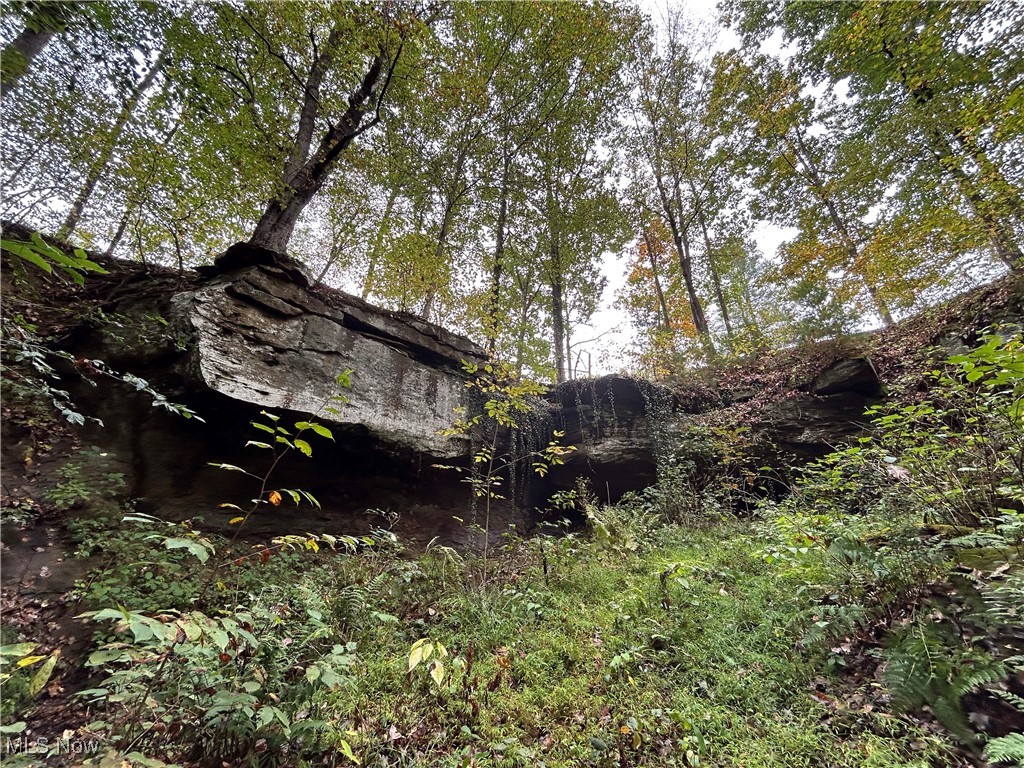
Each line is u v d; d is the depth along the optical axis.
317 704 2.91
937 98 9.12
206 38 7.70
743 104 14.73
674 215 16.58
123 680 2.40
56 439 5.48
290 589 4.21
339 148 8.91
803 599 3.69
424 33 8.40
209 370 5.53
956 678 2.46
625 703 3.02
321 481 7.16
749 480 8.63
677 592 4.43
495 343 9.92
